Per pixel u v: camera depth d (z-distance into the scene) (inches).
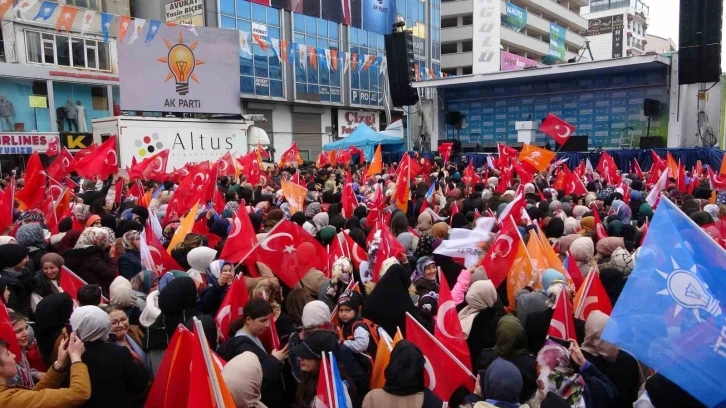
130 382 137.9
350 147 1008.2
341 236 256.7
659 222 128.5
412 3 1990.7
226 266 204.4
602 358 150.2
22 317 149.9
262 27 1510.8
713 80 812.6
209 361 111.6
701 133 924.0
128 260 257.4
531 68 1040.2
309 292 203.9
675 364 116.5
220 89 998.4
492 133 1178.0
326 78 1679.4
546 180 580.4
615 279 205.2
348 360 151.6
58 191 406.0
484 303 179.0
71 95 1146.7
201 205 369.4
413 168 654.5
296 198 380.8
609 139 1037.8
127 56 906.1
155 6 1465.3
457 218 310.7
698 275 121.0
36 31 1074.1
